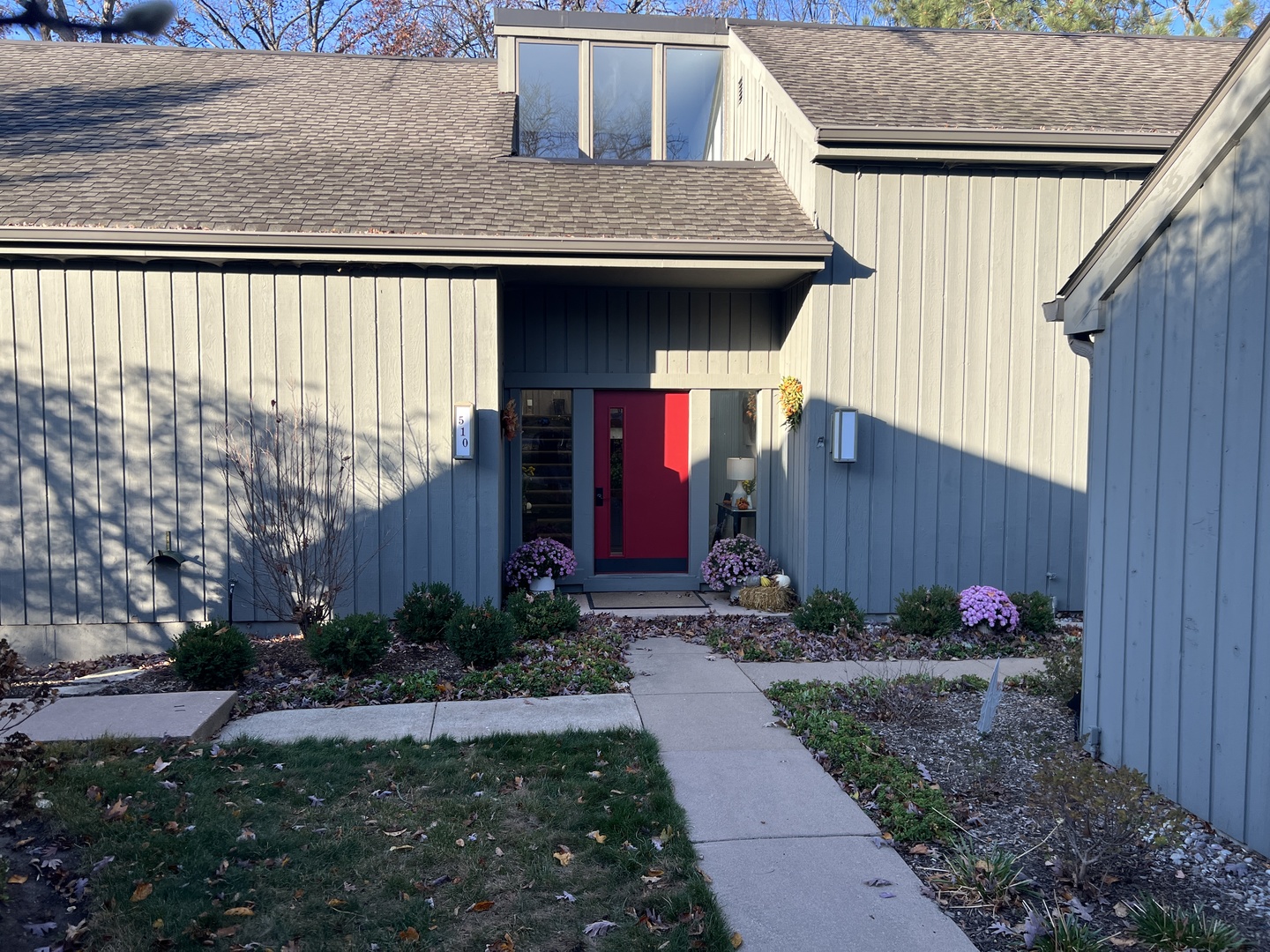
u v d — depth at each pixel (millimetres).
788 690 6672
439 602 7898
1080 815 3973
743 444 10836
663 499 10695
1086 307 5395
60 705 6141
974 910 3781
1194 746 4559
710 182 9883
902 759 5371
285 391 8422
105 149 9539
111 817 4410
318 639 6996
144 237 7781
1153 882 3963
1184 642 4637
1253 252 4168
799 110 8836
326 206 8516
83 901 3760
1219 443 4395
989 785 4973
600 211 8984
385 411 8547
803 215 9062
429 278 8516
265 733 5828
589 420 10461
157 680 7113
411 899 3822
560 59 11484
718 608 9547
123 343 8219
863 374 8984
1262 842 4117
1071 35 12219
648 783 5016
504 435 9188
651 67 11609
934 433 9086
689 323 10383
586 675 7027
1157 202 4750
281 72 12539
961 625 8461
